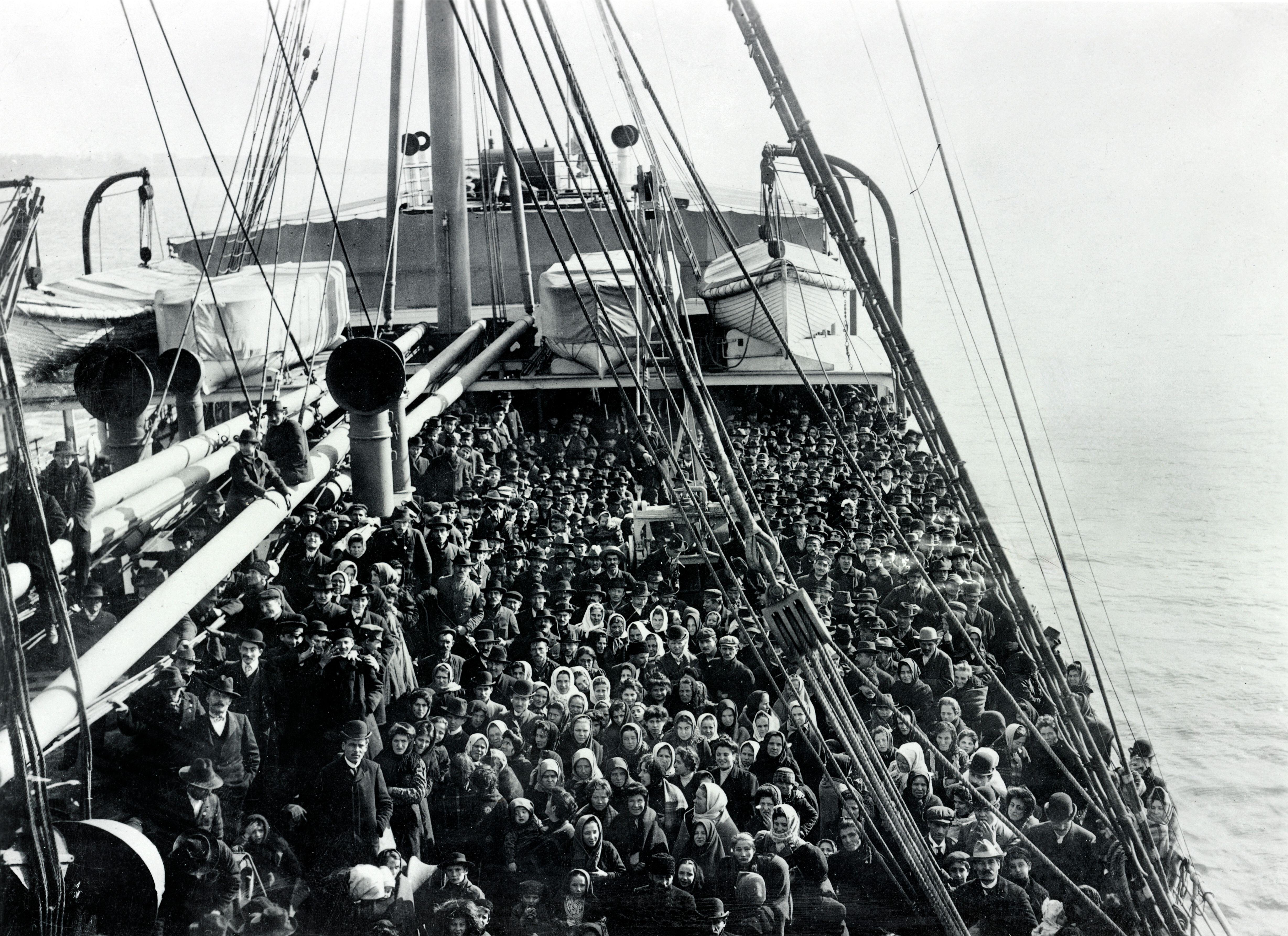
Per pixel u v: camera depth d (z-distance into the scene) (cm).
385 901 952
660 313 734
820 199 747
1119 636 2488
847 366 3150
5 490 618
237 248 3484
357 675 1153
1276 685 2238
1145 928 1034
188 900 878
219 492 1623
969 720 1324
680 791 1084
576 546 1691
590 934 973
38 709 809
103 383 1612
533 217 3647
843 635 1407
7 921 589
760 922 986
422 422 2138
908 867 1036
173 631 1207
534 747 1173
